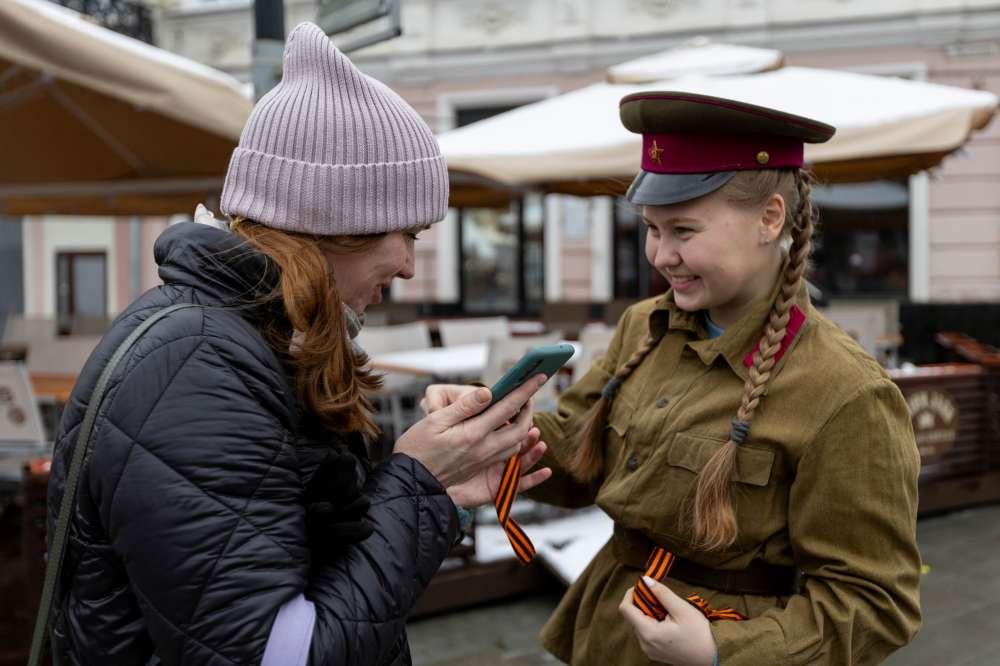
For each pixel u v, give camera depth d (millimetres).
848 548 1182
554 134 4605
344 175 1055
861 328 6000
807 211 1283
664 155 1249
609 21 10977
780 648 1136
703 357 1312
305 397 1026
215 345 941
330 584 951
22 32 2879
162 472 878
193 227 1041
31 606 2779
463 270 11758
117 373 924
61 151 4895
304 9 12102
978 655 3104
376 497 1036
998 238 9961
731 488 1232
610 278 11133
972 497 4953
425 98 11688
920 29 9977
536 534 3967
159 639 876
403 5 11547
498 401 1140
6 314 13609
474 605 3582
